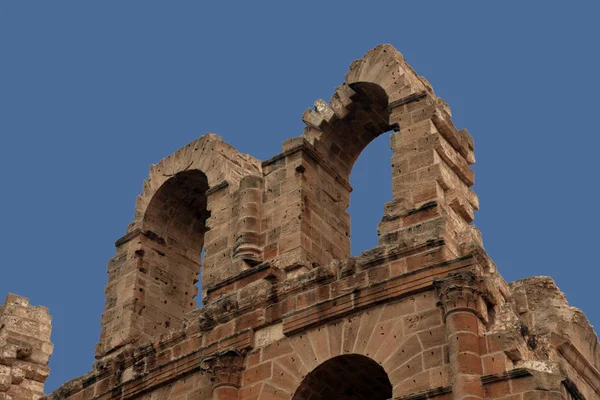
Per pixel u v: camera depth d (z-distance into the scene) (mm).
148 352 41312
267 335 38750
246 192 42812
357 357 36719
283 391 37375
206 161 45438
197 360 39625
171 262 46750
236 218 42781
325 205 43031
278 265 40688
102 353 44000
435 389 34469
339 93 43938
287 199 42219
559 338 37594
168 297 45938
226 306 39875
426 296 36250
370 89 43094
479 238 38781
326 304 37750
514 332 34844
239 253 41500
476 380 34062
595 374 38594
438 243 36906
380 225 38781
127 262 46125
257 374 38156
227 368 38406
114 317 44812
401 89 41719
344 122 44312
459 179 40656
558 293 38812
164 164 47312
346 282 37844
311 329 37812
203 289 41969
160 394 40219
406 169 39812
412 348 35625
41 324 50969
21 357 49656
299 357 37594
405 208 38844
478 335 34906
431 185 39094
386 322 36500
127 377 41406
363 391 38344
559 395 33531
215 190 44125
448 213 38688
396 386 35312
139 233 46531
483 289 35625
